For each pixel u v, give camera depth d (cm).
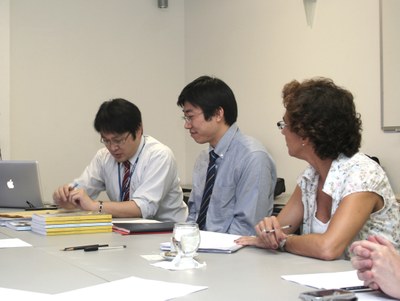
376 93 337
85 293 122
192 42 505
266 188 232
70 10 461
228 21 461
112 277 139
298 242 169
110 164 304
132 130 282
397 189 325
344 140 175
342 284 129
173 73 511
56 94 455
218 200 240
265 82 423
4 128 423
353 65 351
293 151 183
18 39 439
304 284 130
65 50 459
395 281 117
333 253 159
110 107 279
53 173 454
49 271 147
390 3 325
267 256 168
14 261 162
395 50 323
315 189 189
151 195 276
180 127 515
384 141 333
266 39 421
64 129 459
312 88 177
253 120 436
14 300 117
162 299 117
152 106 500
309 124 174
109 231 224
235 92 455
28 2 443
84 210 258
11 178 304
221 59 470
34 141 446
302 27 388
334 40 364
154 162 284
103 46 476
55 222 217
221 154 243
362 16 345
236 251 177
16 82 439
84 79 467
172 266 151
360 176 168
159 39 504
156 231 221
